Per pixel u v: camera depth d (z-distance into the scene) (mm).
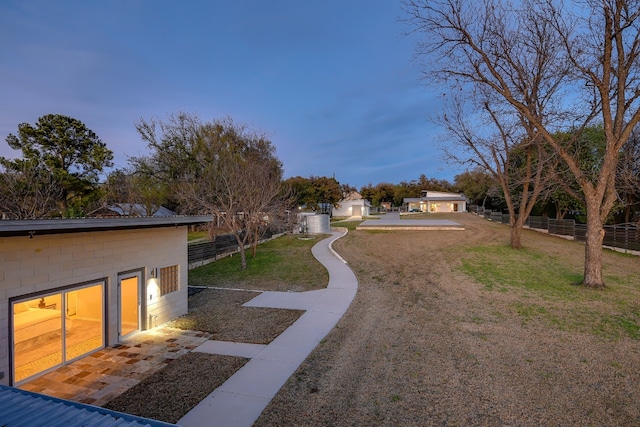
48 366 6773
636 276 13148
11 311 6230
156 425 3219
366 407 5281
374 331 8555
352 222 42281
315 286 13492
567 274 13562
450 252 19094
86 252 7582
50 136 29281
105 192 29906
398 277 14219
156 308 9406
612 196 11445
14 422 3227
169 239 9914
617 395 5402
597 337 7672
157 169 32375
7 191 19203
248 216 18031
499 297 10938
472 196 66062
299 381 6172
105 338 7957
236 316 10133
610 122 10961
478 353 7074
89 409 3518
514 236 19922
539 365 6477
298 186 48500
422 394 5602
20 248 6371
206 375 6477
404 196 83250
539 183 19047
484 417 4938
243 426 4891
